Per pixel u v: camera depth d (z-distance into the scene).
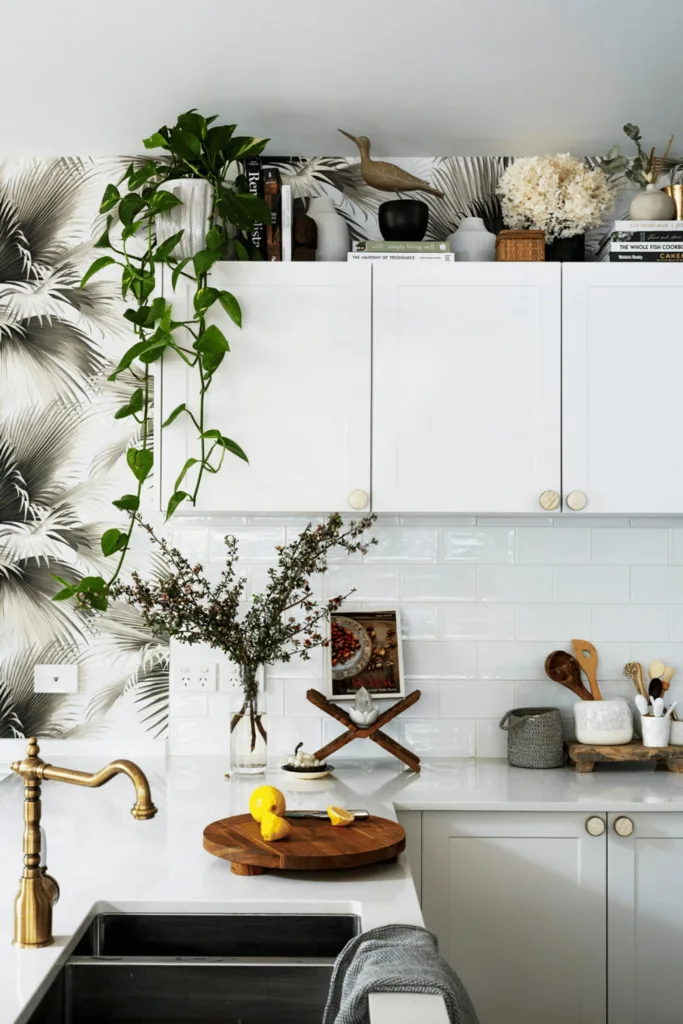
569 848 2.42
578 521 2.94
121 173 2.97
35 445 2.95
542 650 2.92
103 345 2.96
